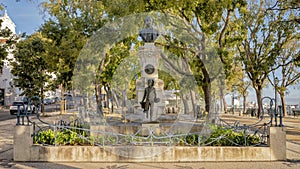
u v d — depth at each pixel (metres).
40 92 25.73
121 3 14.65
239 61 21.75
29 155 8.58
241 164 8.33
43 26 18.80
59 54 17.67
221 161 8.62
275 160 8.70
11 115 28.88
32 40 25.59
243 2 14.41
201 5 13.84
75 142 9.10
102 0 15.20
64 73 19.22
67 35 17.52
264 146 8.84
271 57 21.08
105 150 8.58
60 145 8.88
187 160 8.61
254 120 24.50
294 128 18.33
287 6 17.33
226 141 9.11
